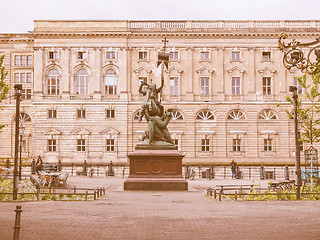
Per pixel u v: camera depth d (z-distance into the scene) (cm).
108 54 7112
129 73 7094
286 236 1364
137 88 7081
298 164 2686
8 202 2423
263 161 6956
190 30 7081
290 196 2658
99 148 6988
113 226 1559
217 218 1745
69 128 7031
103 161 6975
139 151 3362
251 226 1548
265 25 7138
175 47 7119
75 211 1984
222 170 6588
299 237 1347
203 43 7119
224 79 7106
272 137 7000
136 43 7106
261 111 7050
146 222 1650
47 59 7088
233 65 7106
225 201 2573
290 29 7056
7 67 7375
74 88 7062
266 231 1450
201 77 7119
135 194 3022
